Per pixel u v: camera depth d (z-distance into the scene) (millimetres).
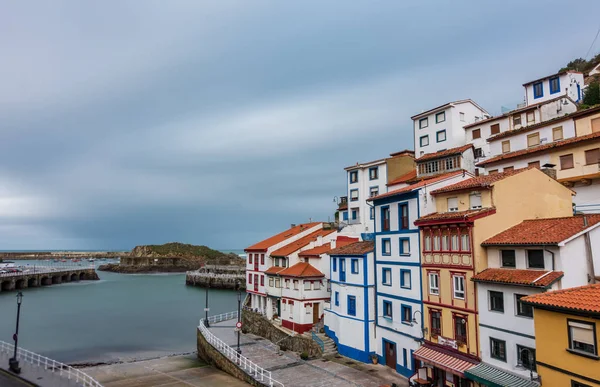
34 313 79688
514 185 27953
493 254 25906
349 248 40906
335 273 41906
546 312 18828
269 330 47625
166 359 44969
